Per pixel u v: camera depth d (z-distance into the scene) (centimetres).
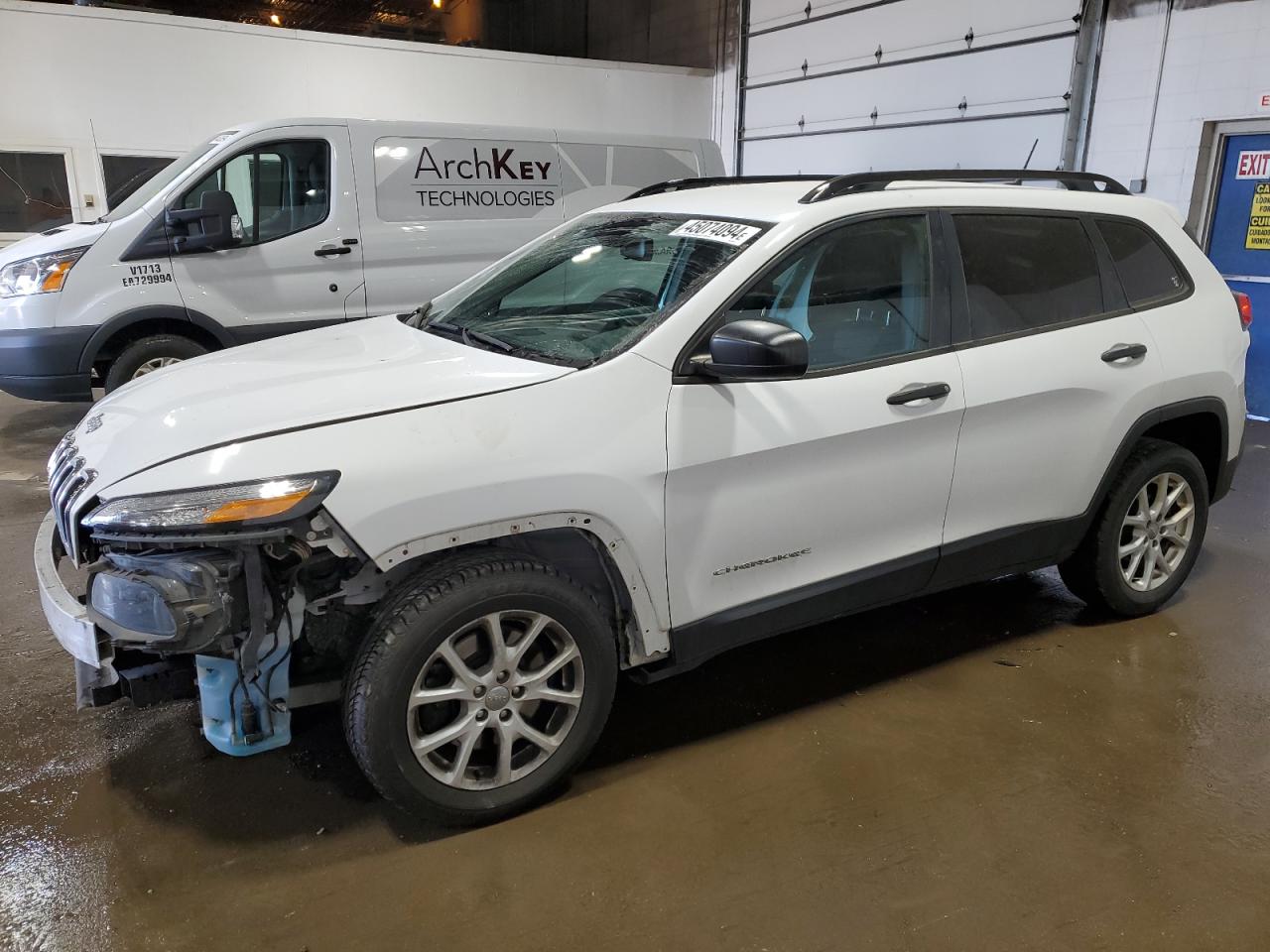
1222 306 379
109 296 570
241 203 607
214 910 222
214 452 221
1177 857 245
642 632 262
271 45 988
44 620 371
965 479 312
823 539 288
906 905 226
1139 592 378
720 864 240
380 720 227
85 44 903
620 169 741
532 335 289
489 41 1895
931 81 998
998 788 273
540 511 236
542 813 259
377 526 219
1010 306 321
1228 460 390
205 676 226
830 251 285
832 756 288
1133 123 809
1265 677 340
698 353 260
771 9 1195
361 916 220
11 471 574
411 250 654
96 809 258
